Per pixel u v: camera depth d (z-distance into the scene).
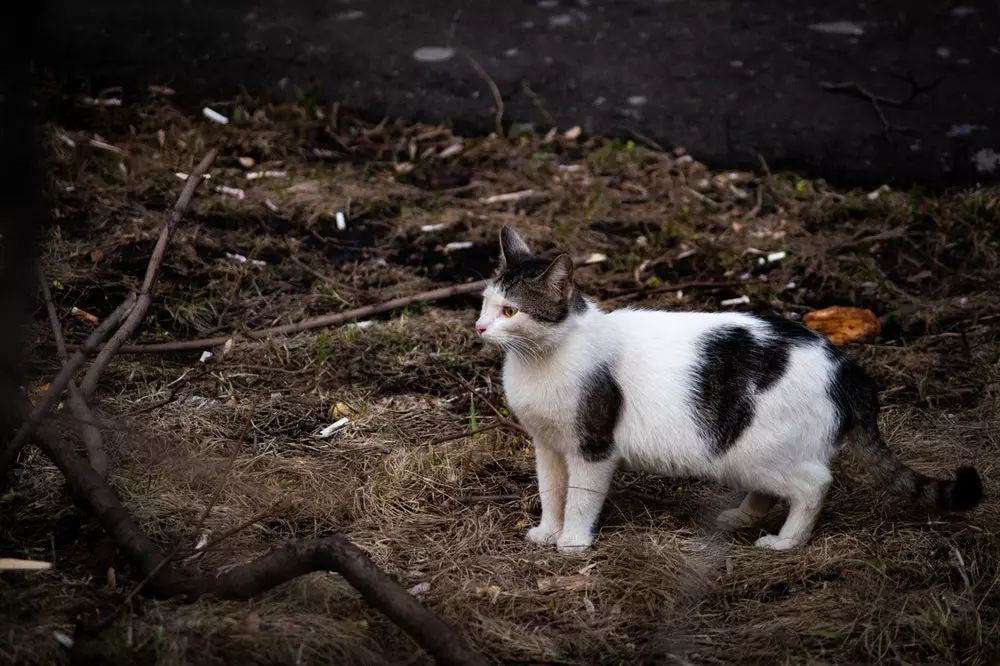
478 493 2.58
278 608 2.30
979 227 3.18
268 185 3.24
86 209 3.07
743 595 2.40
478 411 2.74
